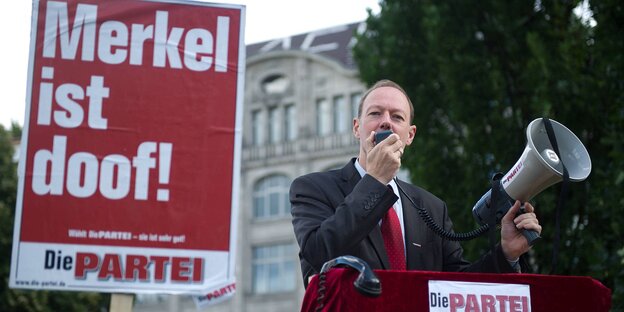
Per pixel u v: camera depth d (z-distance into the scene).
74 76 6.36
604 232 9.38
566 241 9.70
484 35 11.34
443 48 11.39
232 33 6.57
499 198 3.46
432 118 11.70
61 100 6.34
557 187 9.82
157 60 6.48
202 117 6.48
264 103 39.03
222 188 6.45
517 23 11.06
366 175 3.29
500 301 2.96
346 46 39.03
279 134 38.62
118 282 6.23
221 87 6.51
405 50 12.18
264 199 38.38
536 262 9.91
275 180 38.38
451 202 10.88
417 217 3.69
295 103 38.47
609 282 8.83
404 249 3.56
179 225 6.36
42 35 6.35
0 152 22.22
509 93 11.01
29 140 6.27
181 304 38.62
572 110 10.09
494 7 11.22
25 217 6.20
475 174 10.83
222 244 6.38
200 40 6.54
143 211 6.33
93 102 6.37
